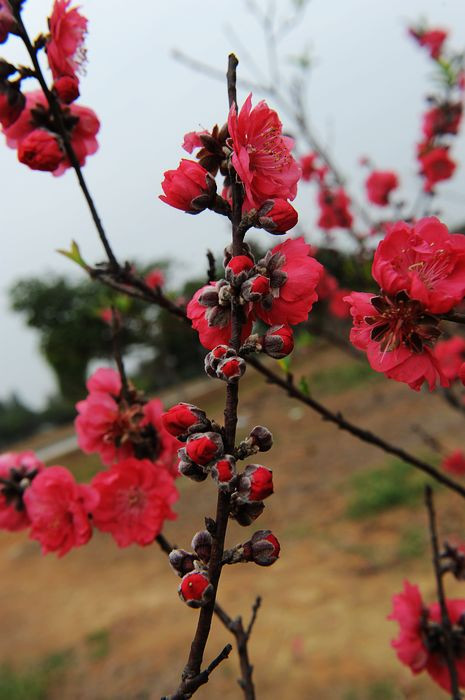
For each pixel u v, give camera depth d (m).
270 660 1.45
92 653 1.70
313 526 2.13
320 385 4.24
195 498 2.75
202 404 4.66
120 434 0.45
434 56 0.95
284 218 0.24
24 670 1.71
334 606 1.61
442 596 0.45
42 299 6.42
